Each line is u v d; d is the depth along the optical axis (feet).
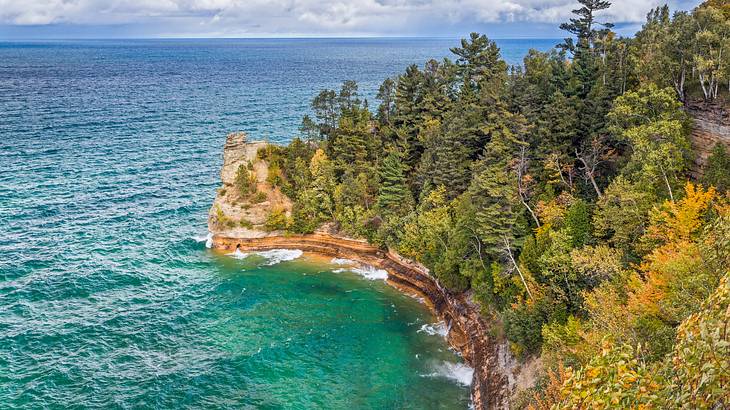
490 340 200.44
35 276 249.34
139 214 333.42
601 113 230.27
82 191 368.68
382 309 237.86
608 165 229.04
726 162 181.78
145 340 206.18
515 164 228.84
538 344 178.09
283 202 309.83
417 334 218.79
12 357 190.90
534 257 195.00
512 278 200.64
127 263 269.64
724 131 194.49
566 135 225.97
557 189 226.38
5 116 623.77
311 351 204.13
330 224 297.53
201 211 344.28
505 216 210.59
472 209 217.56
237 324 220.64
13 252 271.90
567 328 158.81
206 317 225.35
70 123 592.60
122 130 565.94
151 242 296.30
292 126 602.03
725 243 95.14
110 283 248.73
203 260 281.74
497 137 238.89
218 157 472.03
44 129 555.69
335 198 295.89
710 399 49.96
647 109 207.82
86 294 237.25
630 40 283.79
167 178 406.41
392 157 278.46
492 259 222.48
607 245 184.34
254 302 239.71
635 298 140.46
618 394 55.16
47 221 314.35
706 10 216.33
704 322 52.47
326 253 292.40
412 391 183.62
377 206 284.00
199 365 192.54
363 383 187.01
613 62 267.18
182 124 605.73
